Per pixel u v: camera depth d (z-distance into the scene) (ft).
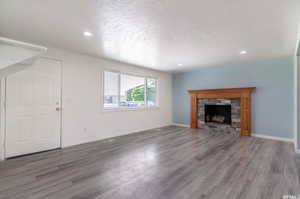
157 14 6.72
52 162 8.83
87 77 12.86
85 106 12.75
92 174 7.43
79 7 6.21
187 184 6.55
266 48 11.05
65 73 11.61
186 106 20.33
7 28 8.09
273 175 7.29
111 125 14.67
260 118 14.74
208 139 13.92
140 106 17.80
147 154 10.12
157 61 14.87
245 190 6.10
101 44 10.40
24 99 9.96
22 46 5.47
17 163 8.69
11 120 9.51
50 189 6.19
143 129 17.83
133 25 7.75
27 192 5.99
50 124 10.97
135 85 17.26
